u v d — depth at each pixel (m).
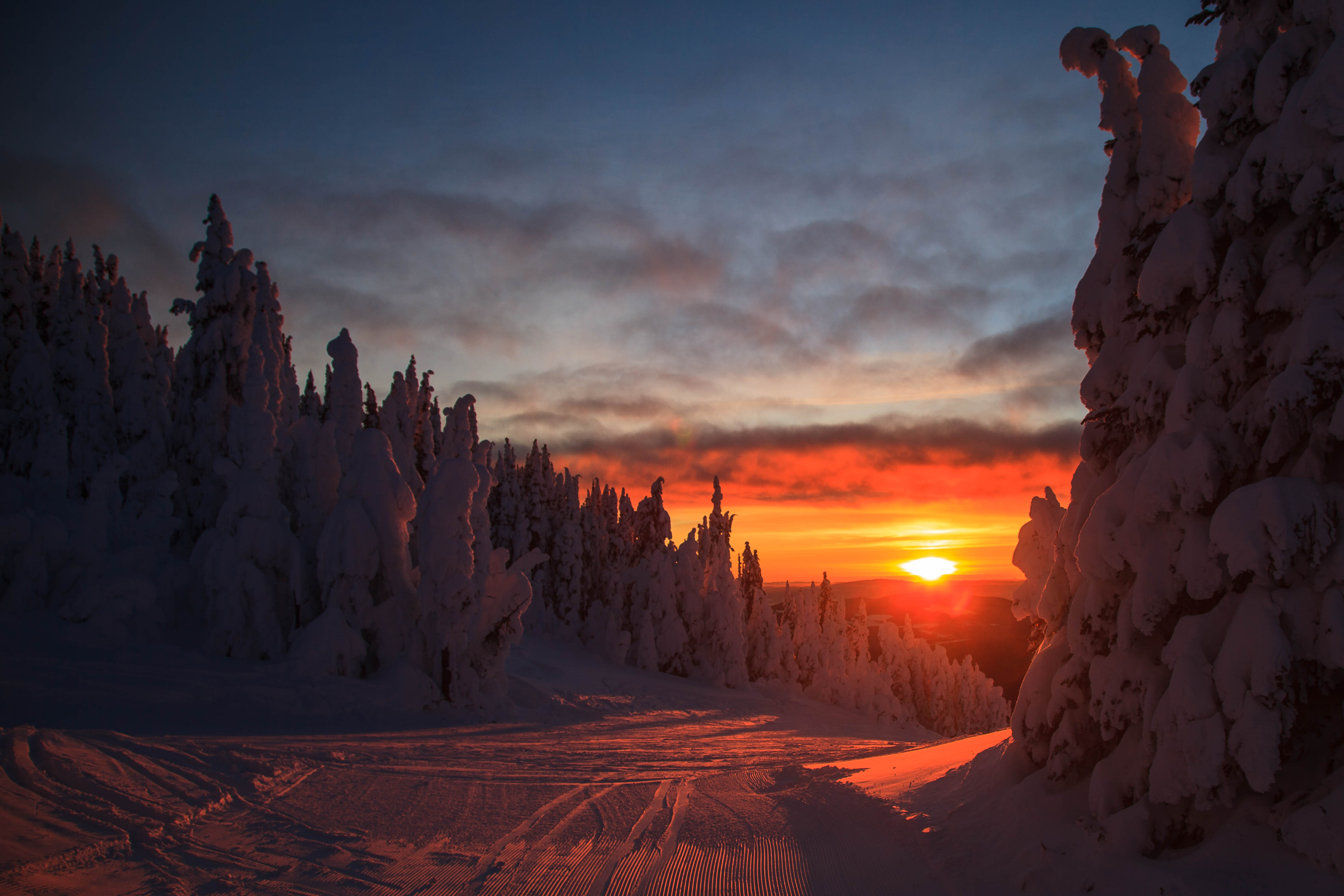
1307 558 5.98
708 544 71.62
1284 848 5.71
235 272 29.69
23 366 25.55
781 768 15.56
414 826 9.56
